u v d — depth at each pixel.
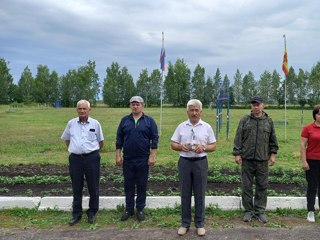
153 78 91.88
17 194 7.60
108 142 17.48
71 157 6.26
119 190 7.84
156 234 5.82
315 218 6.53
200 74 90.44
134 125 6.32
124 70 91.19
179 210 6.86
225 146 16.09
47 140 18.36
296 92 88.56
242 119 6.48
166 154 13.65
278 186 8.38
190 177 5.88
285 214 6.77
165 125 28.72
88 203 6.89
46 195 7.55
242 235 5.78
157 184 8.46
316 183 6.41
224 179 8.71
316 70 85.38
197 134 5.78
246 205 6.51
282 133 22.78
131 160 6.36
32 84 90.38
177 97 90.50
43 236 5.72
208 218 6.56
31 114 45.12
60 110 58.78
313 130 6.39
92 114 47.75
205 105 90.94
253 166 6.45
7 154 13.84
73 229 6.03
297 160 12.33
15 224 6.23
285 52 17.78
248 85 92.19
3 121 32.38
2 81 85.00
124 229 6.04
